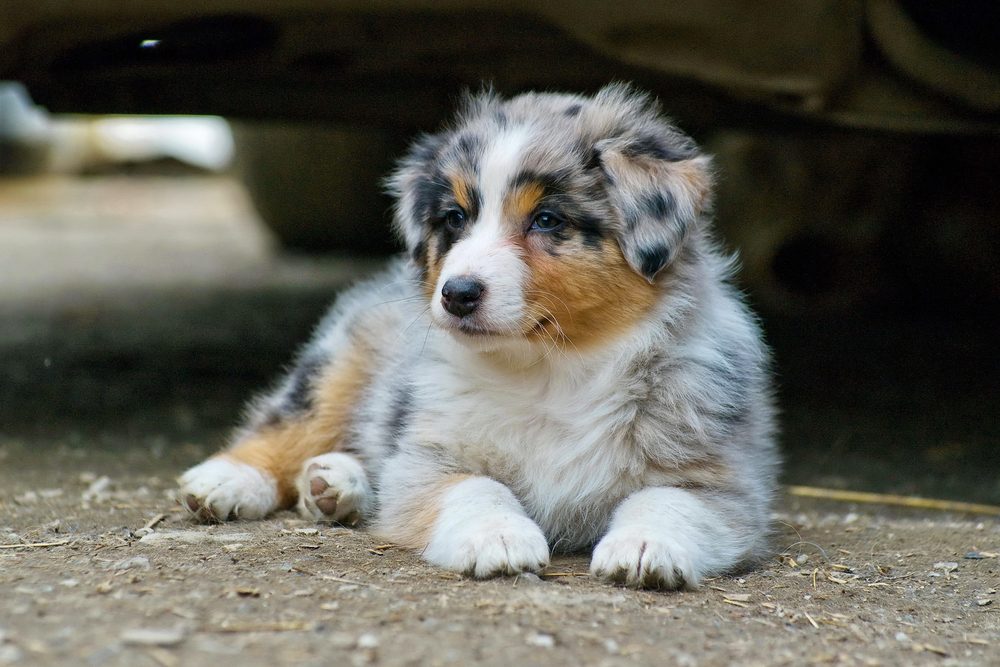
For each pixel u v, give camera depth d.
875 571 5.93
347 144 21.61
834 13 7.72
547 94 7.22
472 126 6.59
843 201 16.28
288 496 7.00
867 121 8.16
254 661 4.02
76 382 11.57
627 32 7.72
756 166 16.72
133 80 9.63
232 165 24.94
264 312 16.30
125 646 4.10
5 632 4.20
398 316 7.16
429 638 4.32
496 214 6.02
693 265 6.35
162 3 7.81
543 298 5.91
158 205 33.03
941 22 8.05
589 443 6.05
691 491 5.91
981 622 5.10
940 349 14.11
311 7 7.74
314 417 7.15
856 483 8.66
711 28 7.70
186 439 9.34
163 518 6.46
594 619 4.66
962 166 15.57
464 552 5.27
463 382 6.22
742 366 6.39
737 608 5.07
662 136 6.51
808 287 16.98
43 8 7.87
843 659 4.46
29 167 36.00
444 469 6.17
